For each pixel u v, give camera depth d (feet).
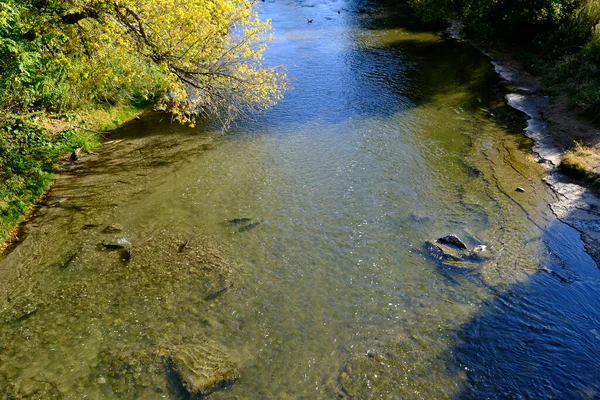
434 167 60.44
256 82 59.72
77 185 57.00
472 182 57.00
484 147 65.51
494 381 32.89
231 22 58.03
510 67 95.55
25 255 45.47
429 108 78.59
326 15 145.28
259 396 32.17
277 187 56.49
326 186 56.44
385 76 93.20
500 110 77.15
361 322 38.01
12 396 32.22
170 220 50.65
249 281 42.19
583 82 75.00
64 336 36.88
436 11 116.57
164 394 32.22
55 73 52.24
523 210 51.52
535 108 76.69
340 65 99.60
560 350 35.01
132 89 77.77
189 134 70.13
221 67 58.34
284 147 66.23
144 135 69.72
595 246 45.80
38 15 45.34
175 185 57.11
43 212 51.96
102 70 50.34
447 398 31.86
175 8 50.60
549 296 39.99
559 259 44.39
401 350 35.42
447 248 45.27
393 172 59.16
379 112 77.20
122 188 56.44
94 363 34.58
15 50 42.01
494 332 36.70
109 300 40.27
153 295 40.70
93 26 50.16
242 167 61.05
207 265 44.06
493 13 105.91
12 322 38.19
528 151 64.18
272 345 36.01
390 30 126.21
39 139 58.39
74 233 48.62
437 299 40.11
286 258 45.03
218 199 54.29
